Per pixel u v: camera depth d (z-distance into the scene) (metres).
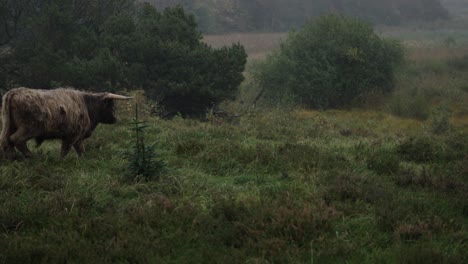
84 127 8.34
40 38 18.42
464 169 8.23
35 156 7.81
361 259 4.84
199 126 13.19
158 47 18.86
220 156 8.65
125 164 7.93
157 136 10.82
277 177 7.86
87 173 7.43
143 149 7.27
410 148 10.02
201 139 10.55
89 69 17.16
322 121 17.73
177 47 19.05
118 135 10.70
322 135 13.32
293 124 16.00
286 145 9.72
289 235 5.23
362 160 9.16
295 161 8.61
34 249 4.71
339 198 6.66
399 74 30.58
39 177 6.89
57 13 18.17
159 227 5.50
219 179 7.71
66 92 8.09
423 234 5.37
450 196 6.74
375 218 5.85
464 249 5.01
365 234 5.50
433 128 17.27
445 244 5.20
